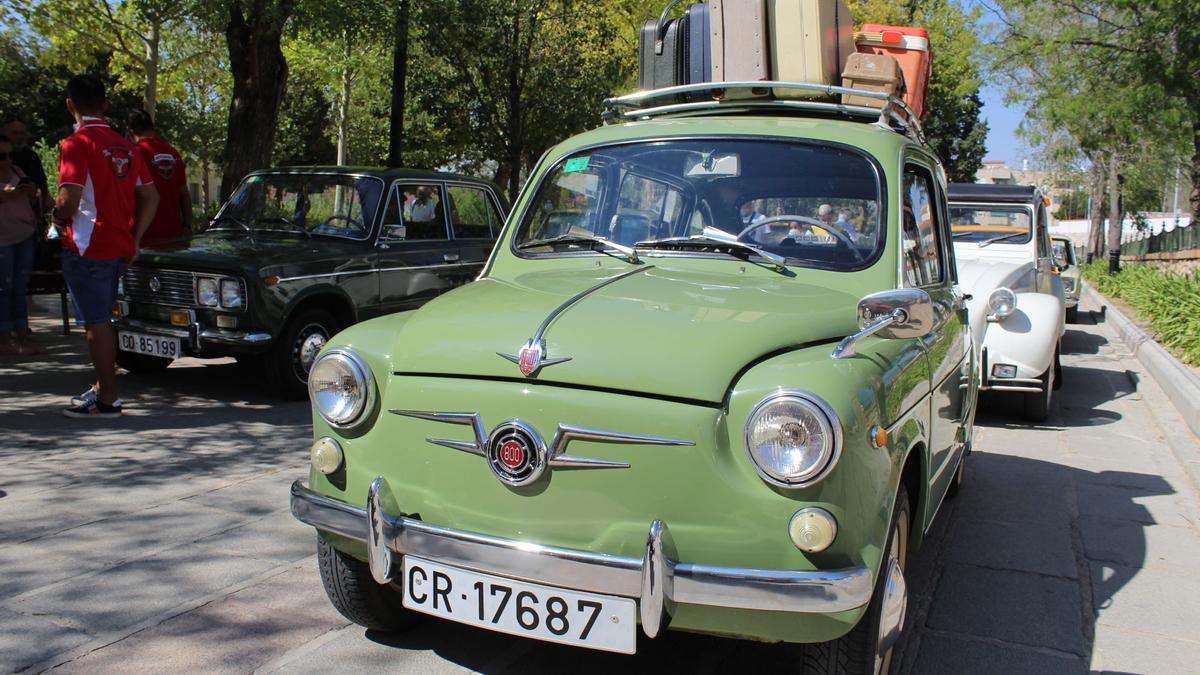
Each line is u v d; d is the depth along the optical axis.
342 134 29.06
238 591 4.12
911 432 3.21
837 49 5.23
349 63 24.88
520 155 20.94
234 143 13.06
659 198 4.04
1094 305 22.59
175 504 5.23
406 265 8.79
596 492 2.79
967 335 5.07
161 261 7.79
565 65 20.36
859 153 3.90
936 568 4.85
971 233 10.76
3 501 5.18
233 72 13.00
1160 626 4.18
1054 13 22.44
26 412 7.18
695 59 5.37
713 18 5.21
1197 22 19.52
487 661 3.57
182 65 27.14
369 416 3.15
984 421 8.70
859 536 2.68
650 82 5.58
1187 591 4.60
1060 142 30.42
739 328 2.92
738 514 2.67
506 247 4.18
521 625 2.87
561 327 2.99
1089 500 6.15
